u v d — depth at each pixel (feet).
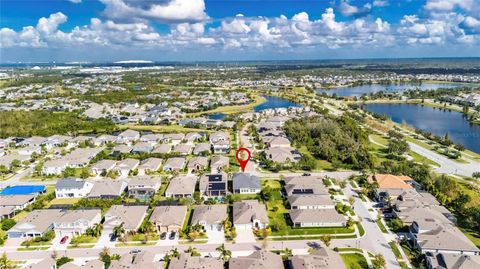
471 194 447.83
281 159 561.43
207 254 321.11
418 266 302.04
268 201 429.79
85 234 358.64
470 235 354.74
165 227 358.84
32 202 439.63
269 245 334.85
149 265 288.51
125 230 356.18
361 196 440.86
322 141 654.53
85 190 462.19
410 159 596.70
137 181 463.42
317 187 448.65
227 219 371.15
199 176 507.71
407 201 402.52
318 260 288.71
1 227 379.55
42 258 321.11
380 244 335.06
